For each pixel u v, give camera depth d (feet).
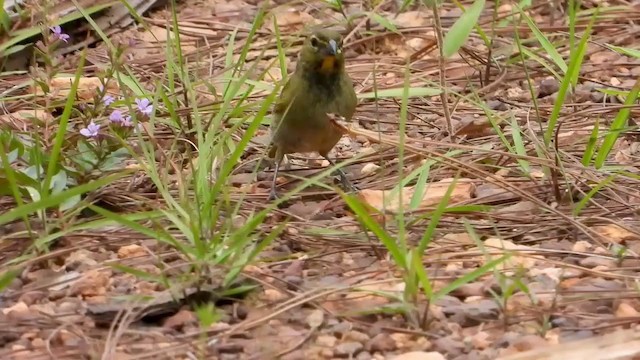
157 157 36.58
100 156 32.83
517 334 24.57
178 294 25.88
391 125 40.91
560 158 33.96
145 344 24.35
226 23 52.80
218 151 32.71
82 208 30.66
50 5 47.26
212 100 41.93
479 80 44.91
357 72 46.83
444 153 35.12
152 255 28.58
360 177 36.19
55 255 28.68
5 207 32.24
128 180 33.99
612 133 33.86
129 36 50.93
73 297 26.96
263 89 38.96
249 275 27.14
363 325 25.12
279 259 28.48
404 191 33.60
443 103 38.32
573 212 31.50
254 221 27.02
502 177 34.50
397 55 49.11
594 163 35.04
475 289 26.68
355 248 29.50
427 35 50.65
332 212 32.86
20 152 32.89
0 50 42.88
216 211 28.43
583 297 26.21
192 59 48.16
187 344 24.22
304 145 35.22
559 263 28.27
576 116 39.81
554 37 49.65
